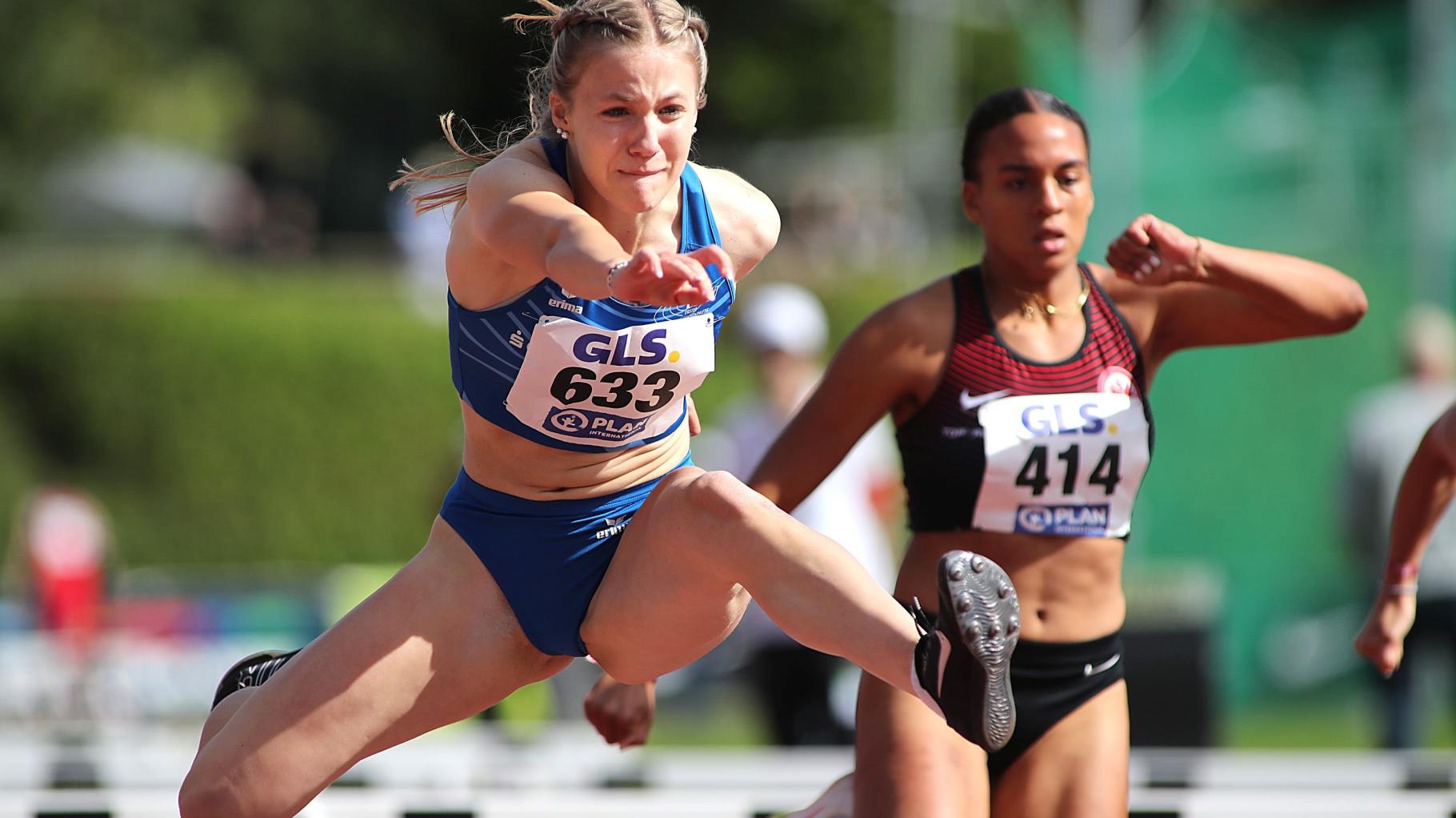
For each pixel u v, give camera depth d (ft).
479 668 38.11
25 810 52.95
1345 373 121.80
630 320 35.50
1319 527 120.57
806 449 42.16
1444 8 121.80
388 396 180.75
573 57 34.76
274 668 40.06
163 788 59.16
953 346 41.42
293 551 178.50
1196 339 43.68
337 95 306.55
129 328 179.83
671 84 34.58
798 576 34.40
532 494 38.19
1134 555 119.65
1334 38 124.16
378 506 179.83
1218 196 120.26
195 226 265.75
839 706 78.18
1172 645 81.66
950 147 220.43
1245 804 53.62
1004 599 32.55
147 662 97.50
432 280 195.21
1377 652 45.34
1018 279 41.93
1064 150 40.73
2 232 281.33
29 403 181.88
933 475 41.70
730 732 115.96
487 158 38.32
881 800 38.96
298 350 180.04
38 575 118.52
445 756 68.28
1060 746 41.27
